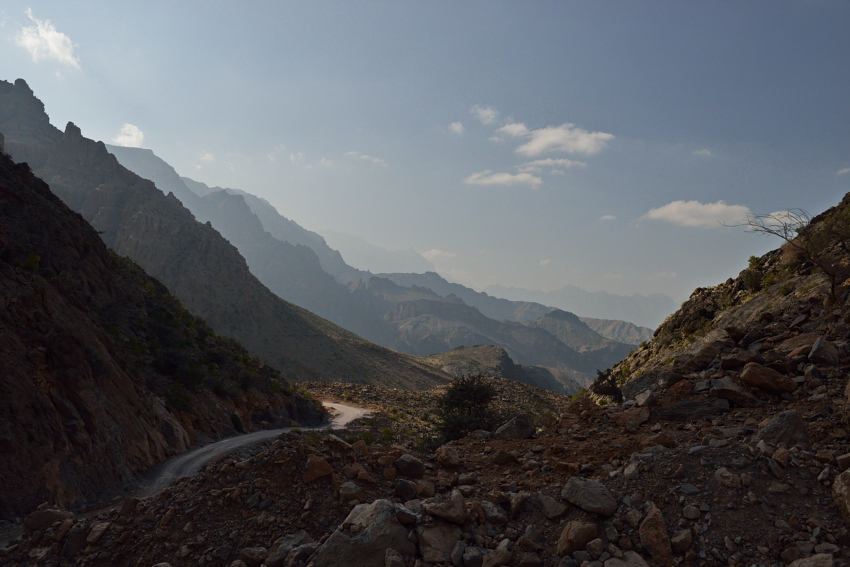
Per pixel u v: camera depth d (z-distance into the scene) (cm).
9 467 2702
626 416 1289
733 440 914
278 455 1042
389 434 5691
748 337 1597
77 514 2873
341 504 920
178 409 5753
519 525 792
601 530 737
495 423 3003
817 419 992
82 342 4094
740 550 662
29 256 4938
